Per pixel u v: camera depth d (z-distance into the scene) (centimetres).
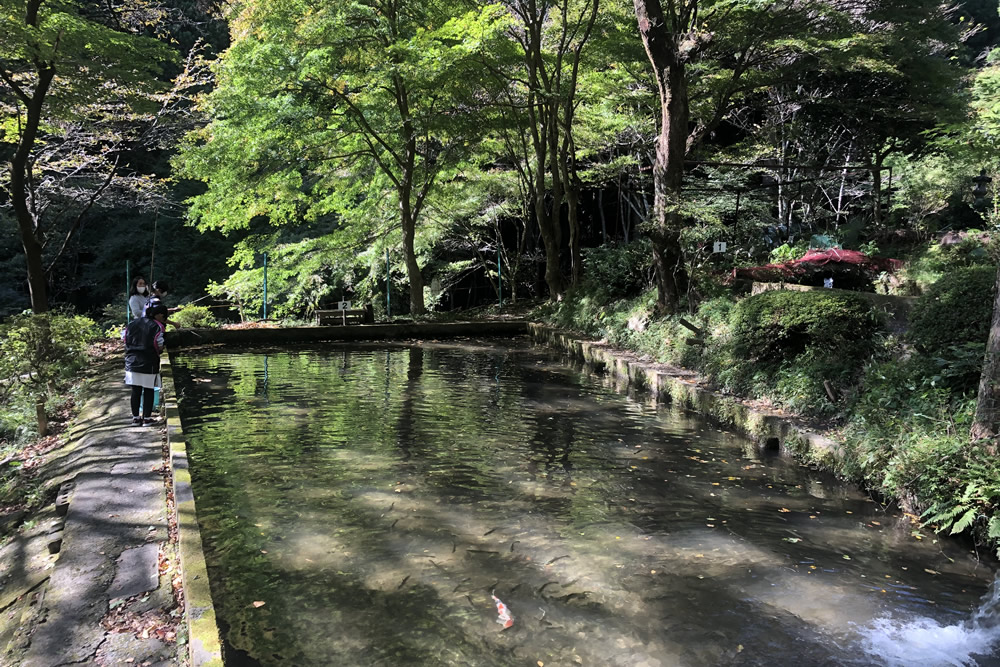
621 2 1391
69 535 403
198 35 2362
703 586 381
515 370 1118
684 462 611
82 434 648
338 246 1861
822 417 655
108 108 1371
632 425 741
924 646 327
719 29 1194
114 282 2423
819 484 555
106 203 1758
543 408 822
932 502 467
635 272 1315
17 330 833
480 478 556
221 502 494
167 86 1288
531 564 402
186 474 480
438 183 1858
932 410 523
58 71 1102
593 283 1434
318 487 528
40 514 454
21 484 528
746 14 1154
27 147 1151
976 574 402
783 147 1686
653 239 1085
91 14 1628
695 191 1452
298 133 1506
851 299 707
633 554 419
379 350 1384
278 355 1304
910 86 1384
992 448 439
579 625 337
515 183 1922
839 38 1211
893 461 500
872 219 1777
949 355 557
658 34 992
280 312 1841
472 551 418
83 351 1042
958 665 311
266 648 313
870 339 696
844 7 1238
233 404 829
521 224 2330
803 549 432
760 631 336
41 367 848
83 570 358
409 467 582
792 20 1180
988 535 418
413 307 1759
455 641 320
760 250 1487
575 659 309
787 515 489
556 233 1706
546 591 371
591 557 413
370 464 588
